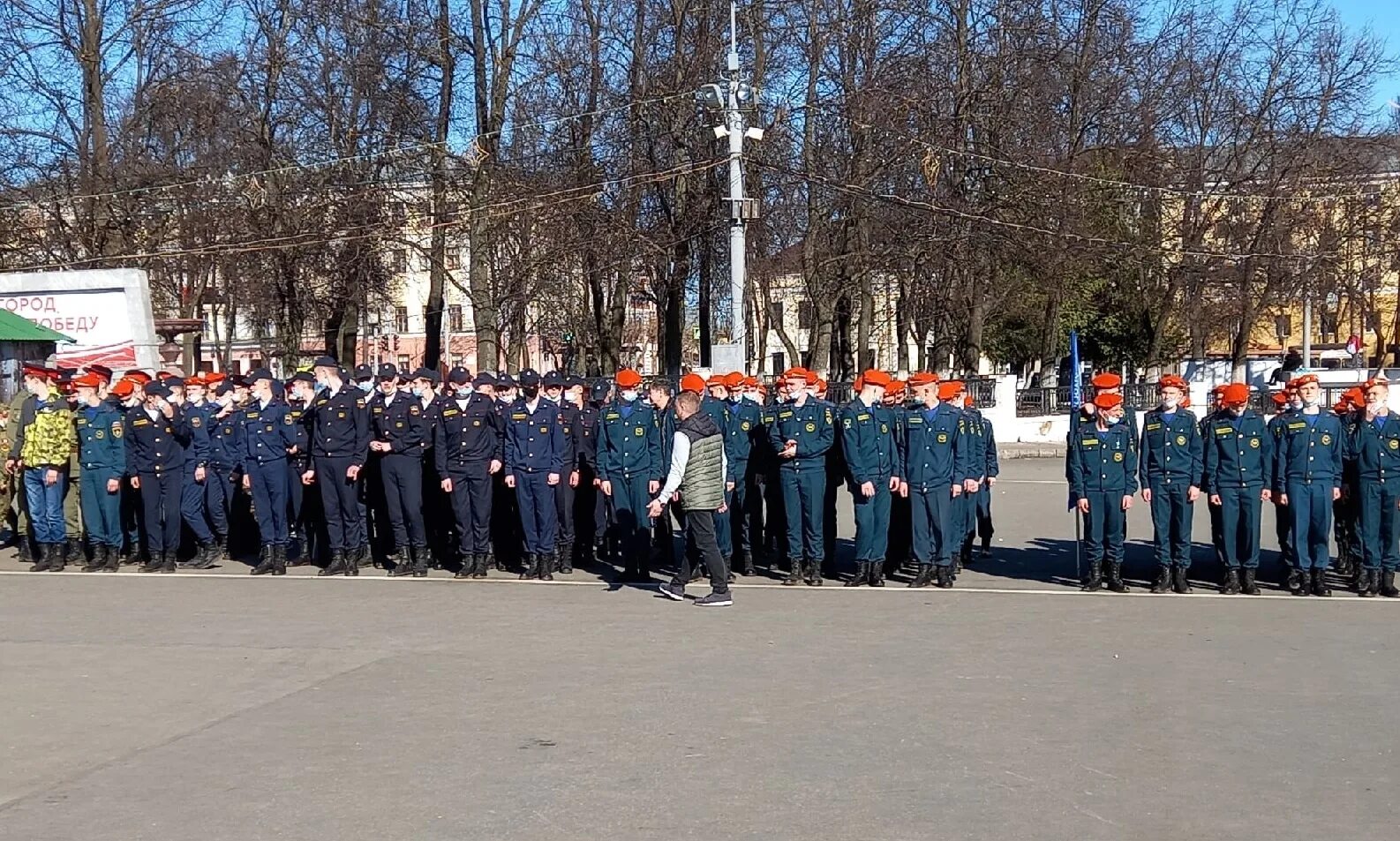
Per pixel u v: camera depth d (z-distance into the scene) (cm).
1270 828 564
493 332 3372
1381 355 4791
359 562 1438
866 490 1281
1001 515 1948
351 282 3312
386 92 3122
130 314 2345
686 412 1159
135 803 617
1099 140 3616
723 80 3042
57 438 1432
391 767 664
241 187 3212
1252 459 1225
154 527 1430
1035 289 3884
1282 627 1038
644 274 3547
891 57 3288
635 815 584
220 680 869
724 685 834
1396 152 4050
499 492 1441
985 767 654
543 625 1062
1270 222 3775
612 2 3238
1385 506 1223
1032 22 3384
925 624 1059
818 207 3431
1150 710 764
